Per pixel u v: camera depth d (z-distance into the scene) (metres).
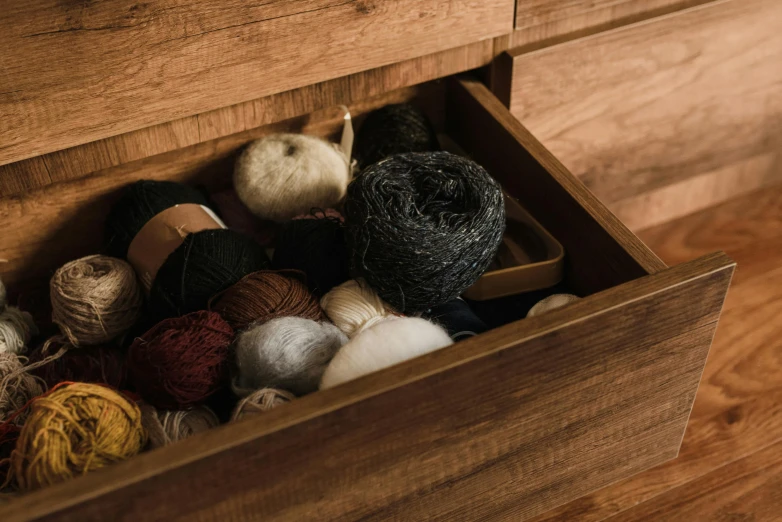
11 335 0.93
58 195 0.99
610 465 0.90
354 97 1.03
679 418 0.90
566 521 0.92
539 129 1.13
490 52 1.06
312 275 0.95
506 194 1.04
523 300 1.02
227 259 0.91
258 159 1.02
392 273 0.85
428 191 0.90
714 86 1.22
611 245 0.86
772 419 1.03
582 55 1.08
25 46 0.81
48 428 0.73
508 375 0.71
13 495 0.76
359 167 1.10
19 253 1.02
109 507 0.60
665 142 1.25
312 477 0.68
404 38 0.99
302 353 0.83
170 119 0.93
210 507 0.65
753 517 0.92
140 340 0.83
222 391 0.86
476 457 0.77
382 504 0.75
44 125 0.87
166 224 0.95
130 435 0.78
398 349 0.78
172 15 0.85
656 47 1.12
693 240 1.32
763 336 1.14
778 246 1.30
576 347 0.73
